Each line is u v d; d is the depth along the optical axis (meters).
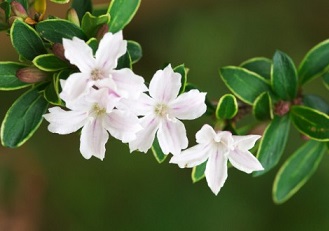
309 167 0.19
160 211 0.27
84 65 0.15
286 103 0.18
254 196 0.27
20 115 0.16
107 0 0.27
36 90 0.16
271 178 0.27
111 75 0.15
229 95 0.16
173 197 0.27
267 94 0.17
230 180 0.27
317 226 0.26
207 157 0.16
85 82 0.15
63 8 0.26
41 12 0.17
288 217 0.26
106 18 0.16
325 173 0.26
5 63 0.16
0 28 0.17
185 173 0.27
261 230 0.27
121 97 0.15
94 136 0.15
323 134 0.17
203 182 0.27
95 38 0.16
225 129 0.17
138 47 0.17
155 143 0.16
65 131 0.15
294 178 0.19
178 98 0.15
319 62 0.18
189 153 0.16
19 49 0.16
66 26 0.16
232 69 0.17
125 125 0.15
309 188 0.26
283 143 0.18
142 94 0.15
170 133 0.15
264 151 0.17
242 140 0.16
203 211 0.27
